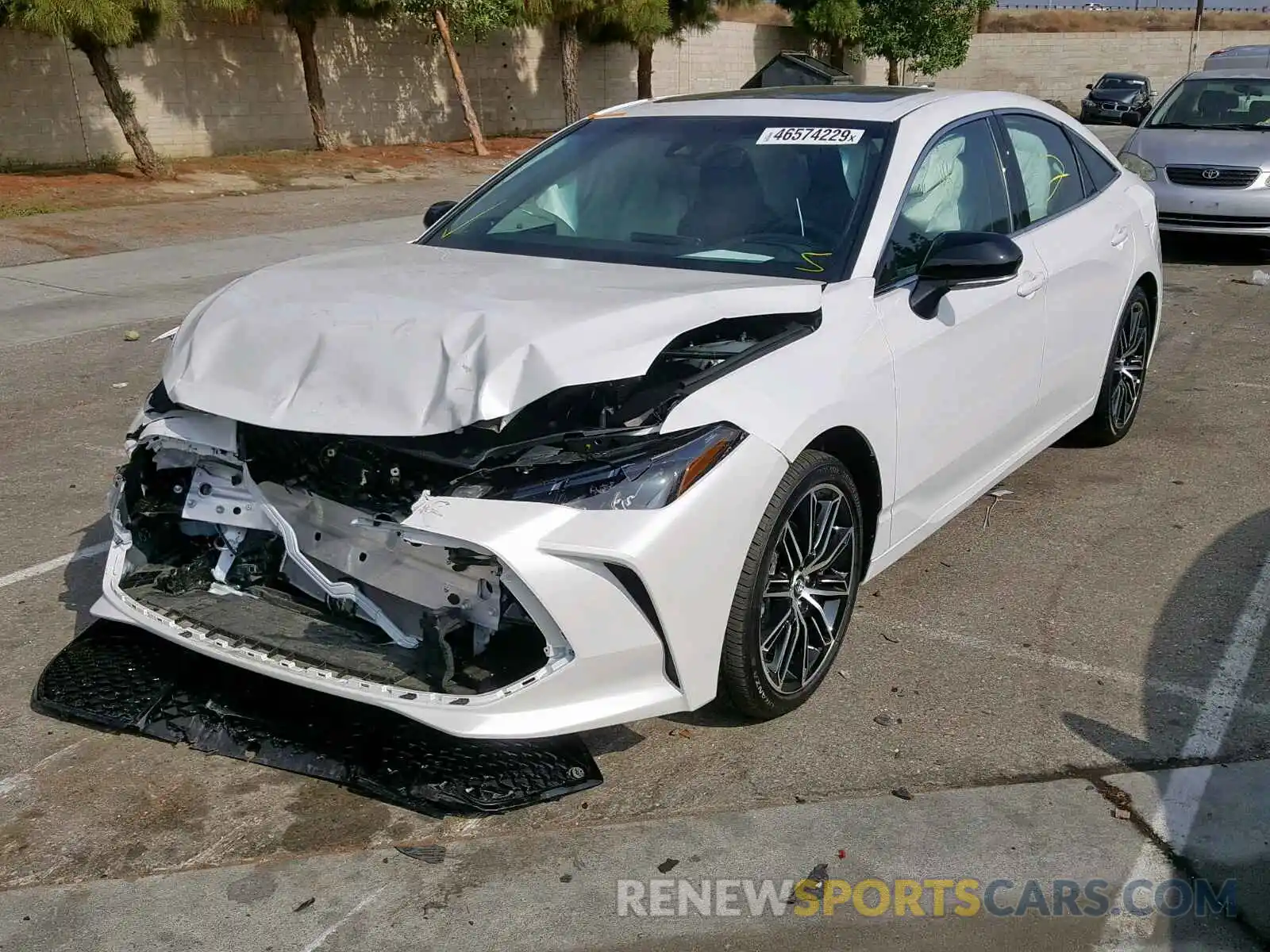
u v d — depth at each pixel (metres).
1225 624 4.07
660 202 4.07
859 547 3.59
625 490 2.84
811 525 3.33
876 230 3.74
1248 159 10.55
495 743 3.19
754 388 3.12
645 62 24.17
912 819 3.01
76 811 3.04
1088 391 5.30
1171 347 7.96
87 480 5.43
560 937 2.61
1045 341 4.61
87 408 6.61
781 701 3.39
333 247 12.38
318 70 20.22
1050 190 4.97
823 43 31.03
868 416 3.42
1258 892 2.75
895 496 3.71
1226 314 8.94
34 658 3.81
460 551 2.83
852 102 4.33
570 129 4.72
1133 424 6.24
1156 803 3.07
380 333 3.09
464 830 2.97
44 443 5.98
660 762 3.26
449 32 21.17
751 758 3.28
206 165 18.08
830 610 3.59
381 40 21.86
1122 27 54.75
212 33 18.98
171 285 10.44
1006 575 4.48
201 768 3.23
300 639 3.12
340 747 3.19
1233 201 10.52
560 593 2.76
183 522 3.52
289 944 2.58
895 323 3.62
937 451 3.90
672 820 3.01
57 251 12.01
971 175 4.33
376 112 22.09
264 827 2.98
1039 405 4.71
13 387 7.02
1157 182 10.86
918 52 29.69
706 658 3.04
